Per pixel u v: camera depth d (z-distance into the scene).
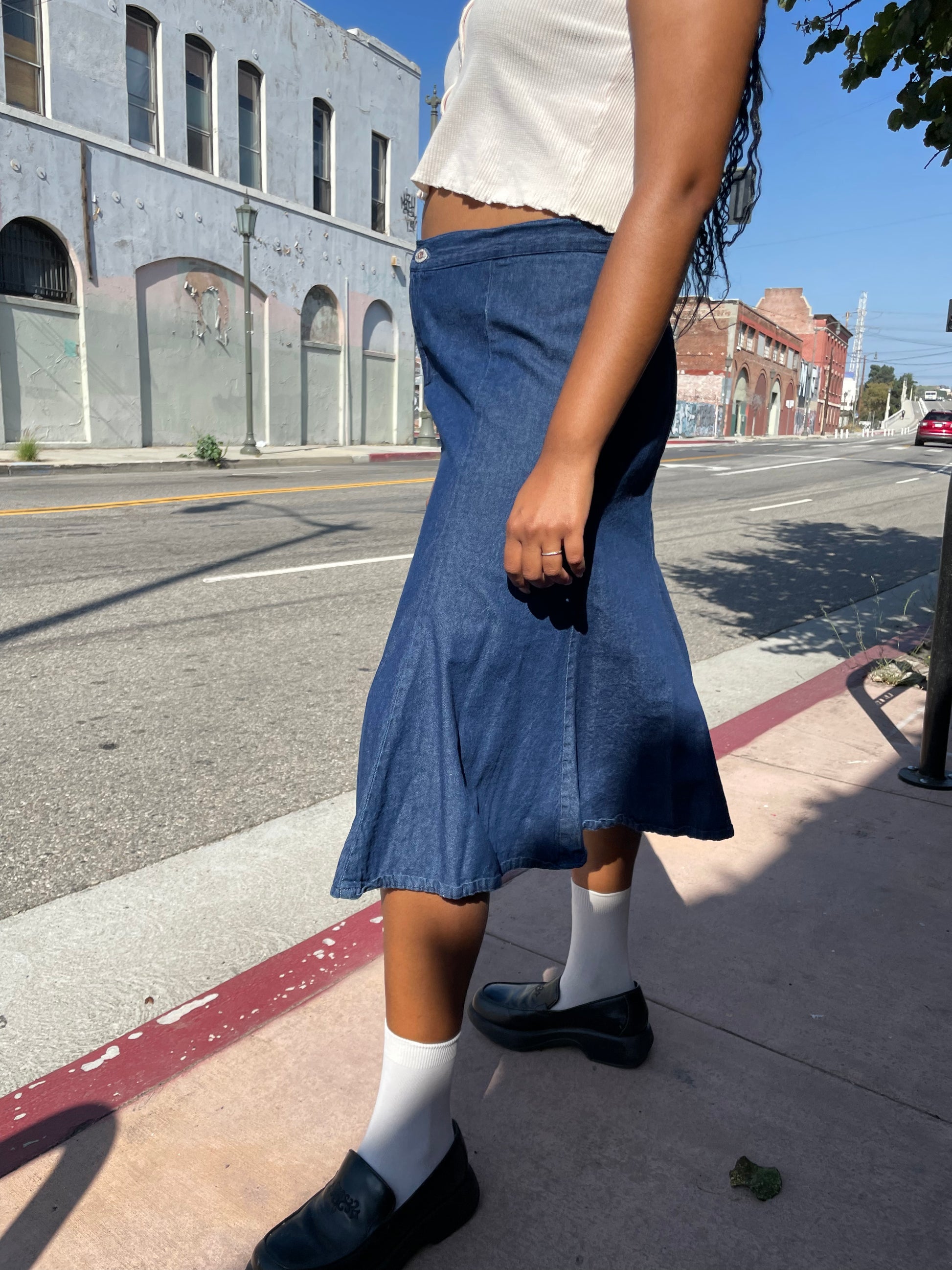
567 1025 1.55
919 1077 1.54
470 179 1.09
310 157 19.94
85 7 15.05
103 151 15.66
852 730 3.23
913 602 6.15
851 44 2.85
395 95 22.03
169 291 17.38
